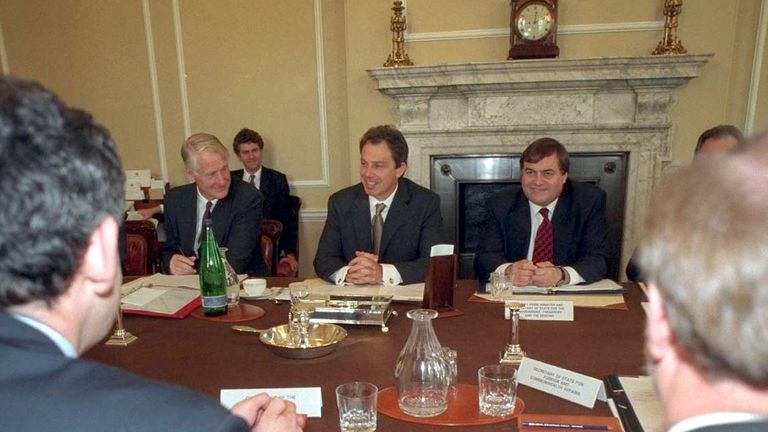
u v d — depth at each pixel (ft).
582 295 5.64
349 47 11.81
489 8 11.26
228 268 5.55
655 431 3.00
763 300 1.15
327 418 3.40
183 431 1.57
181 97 13.12
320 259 6.99
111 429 1.53
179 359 4.30
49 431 1.49
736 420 1.27
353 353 4.34
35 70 13.38
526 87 11.09
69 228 1.58
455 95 11.57
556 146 6.94
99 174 1.64
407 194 7.29
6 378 1.55
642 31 10.93
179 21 12.78
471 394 3.63
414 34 11.55
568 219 7.11
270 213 12.28
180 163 13.48
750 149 1.34
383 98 11.93
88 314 1.85
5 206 1.49
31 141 1.52
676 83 10.63
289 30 12.60
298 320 4.47
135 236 7.83
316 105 12.89
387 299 5.30
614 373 3.86
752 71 10.62
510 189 7.61
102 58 13.16
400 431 3.23
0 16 13.19
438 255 5.19
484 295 5.74
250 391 3.63
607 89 11.07
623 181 11.51
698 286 1.21
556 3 10.61
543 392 3.66
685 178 1.36
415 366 3.50
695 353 1.29
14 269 1.55
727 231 1.20
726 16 10.54
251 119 13.10
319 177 13.24
